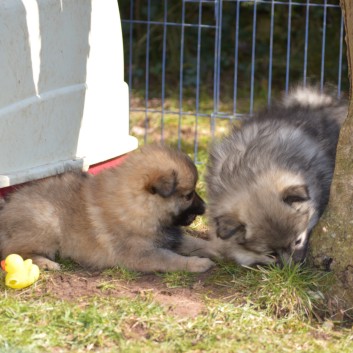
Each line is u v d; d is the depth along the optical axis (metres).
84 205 7.28
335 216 6.66
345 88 13.81
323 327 6.28
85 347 5.74
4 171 7.37
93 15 8.26
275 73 14.95
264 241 6.77
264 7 14.63
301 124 7.85
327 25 14.69
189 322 6.10
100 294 6.64
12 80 7.30
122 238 7.19
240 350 5.70
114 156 8.58
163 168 7.06
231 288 6.79
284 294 6.51
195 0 11.05
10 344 5.65
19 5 7.27
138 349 5.64
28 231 7.18
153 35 15.35
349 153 6.61
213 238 7.41
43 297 6.56
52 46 7.70
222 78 15.12
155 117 13.31
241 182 7.00
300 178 6.97
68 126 8.05
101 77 8.55
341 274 6.61
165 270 7.16
